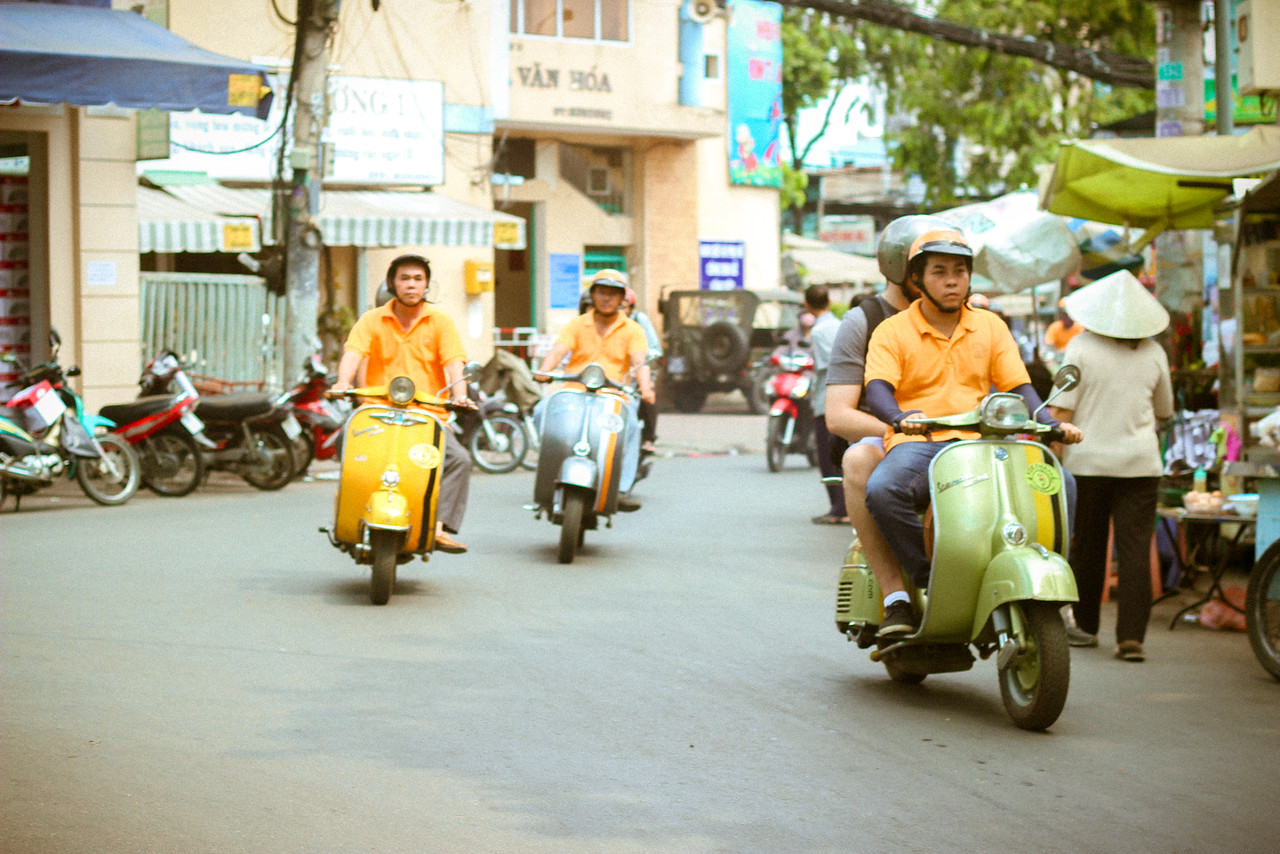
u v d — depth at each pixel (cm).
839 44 3098
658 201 2683
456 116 2305
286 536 1041
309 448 1428
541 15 2397
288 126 2062
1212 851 414
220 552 961
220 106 1320
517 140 2547
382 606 776
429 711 557
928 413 571
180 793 451
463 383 807
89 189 1550
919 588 559
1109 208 1100
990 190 3262
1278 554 643
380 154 2167
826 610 786
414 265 808
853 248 4491
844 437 579
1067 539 543
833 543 1041
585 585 855
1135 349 687
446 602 793
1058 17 2975
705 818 435
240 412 1316
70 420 1189
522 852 403
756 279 2812
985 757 508
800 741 525
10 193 1559
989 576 528
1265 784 480
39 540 1011
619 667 639
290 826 421
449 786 463
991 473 537
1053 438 561
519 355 2553
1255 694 614
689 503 1277
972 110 2962
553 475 938
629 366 1016
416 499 778
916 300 583
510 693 588
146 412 1276
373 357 824
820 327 1143
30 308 1566
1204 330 1214
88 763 480
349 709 558
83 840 406
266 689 588
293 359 1546
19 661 629
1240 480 865
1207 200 1080
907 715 566
